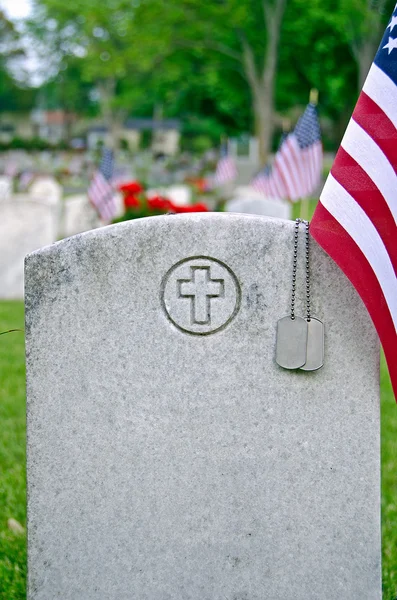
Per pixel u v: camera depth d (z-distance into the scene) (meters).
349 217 1.32
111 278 1.37
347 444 1.37
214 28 11.15
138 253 1.36
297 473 1.38
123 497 1.38
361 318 1.36
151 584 1.39
